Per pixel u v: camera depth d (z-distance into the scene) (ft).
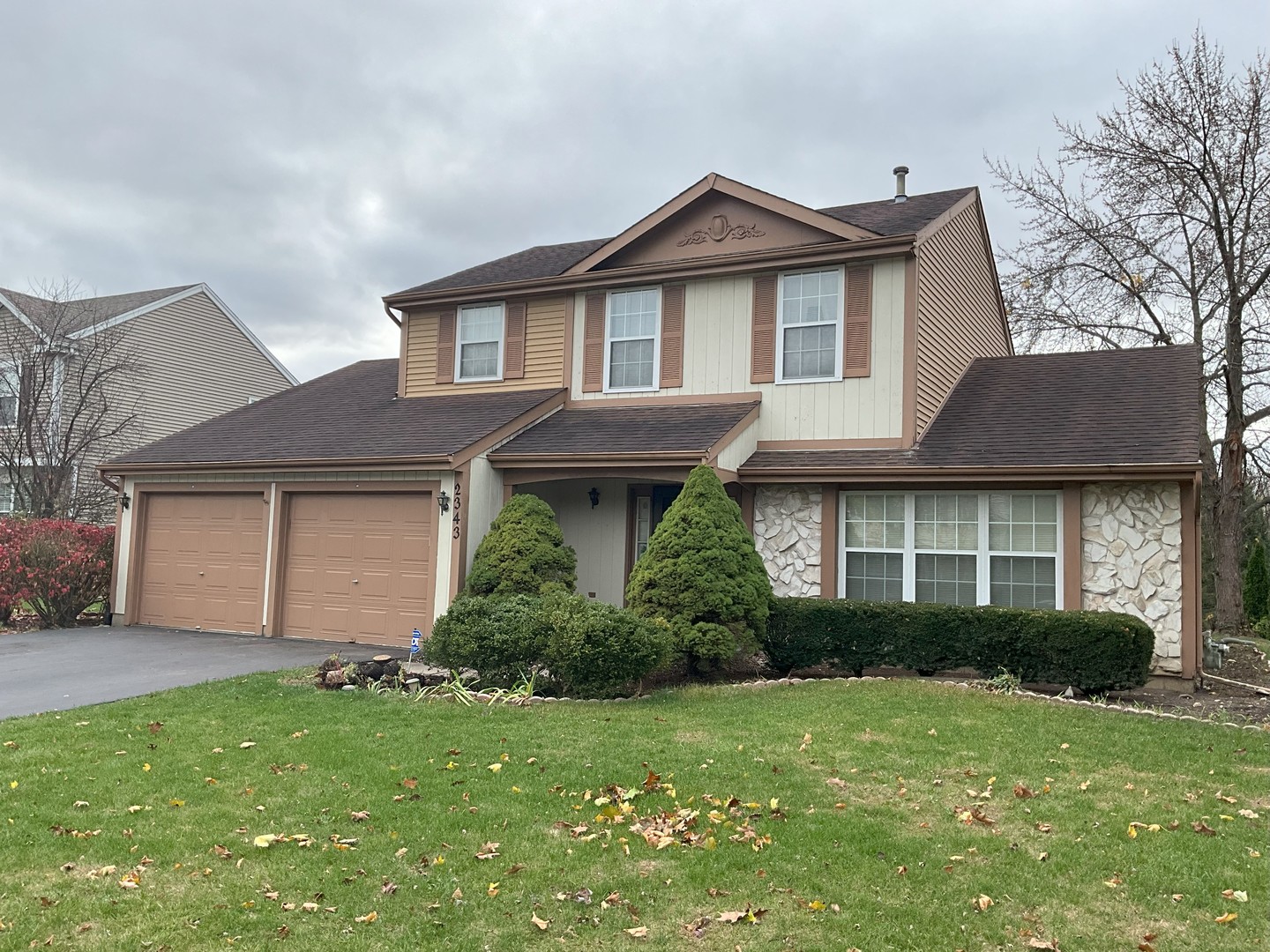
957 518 37.14
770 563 40.11
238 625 45.83
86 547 49.75
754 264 42.19
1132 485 33.91
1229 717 27.30
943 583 37.17
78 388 69.82
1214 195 62.39
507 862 15.62
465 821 17.43
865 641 33.14
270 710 26.20
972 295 49.93
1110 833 17.11
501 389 49.11
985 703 27.43
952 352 45.42
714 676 33.73
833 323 41.06
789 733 23.80
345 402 53.98
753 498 40.68
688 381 44.04
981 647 31.45
